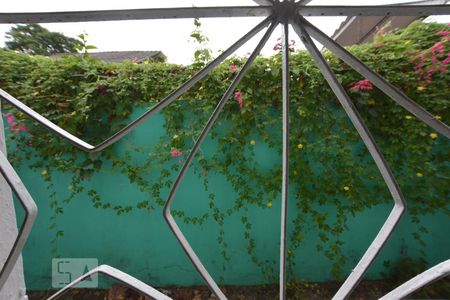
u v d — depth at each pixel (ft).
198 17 2.24
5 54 7.67
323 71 2.21
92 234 8.57
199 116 8.11
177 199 8.47
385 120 7.81
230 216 8.57
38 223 8.34
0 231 3.43
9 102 2.09
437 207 8.00
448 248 8.39
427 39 7.58
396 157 7.95
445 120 7.51
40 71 7.78
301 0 2.11
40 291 8.53
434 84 7.50
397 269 8.61
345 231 8.57
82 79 7.93
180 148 8.18
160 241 8.68
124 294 8.27
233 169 8.35
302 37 2.22
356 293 8.33
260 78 7.88
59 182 8.26
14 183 1.73
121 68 8.03
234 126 8.04
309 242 8.63
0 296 3.40
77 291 8.60
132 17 2.23
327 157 8.09
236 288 8.73
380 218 8.50
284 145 2.13
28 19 2.18
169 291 8.68
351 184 7.98
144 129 8.19
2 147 3.53
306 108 7.81
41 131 7.82
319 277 8.74
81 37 7.98
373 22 11.89
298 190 8.28
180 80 8.01
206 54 7.97
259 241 8.64
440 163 7.80
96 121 8.02
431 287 7.73
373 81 2.12
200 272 2.15
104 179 8.36
